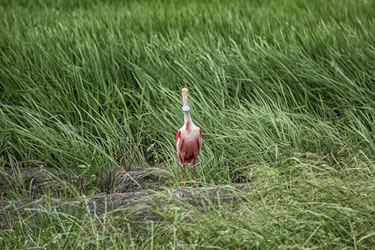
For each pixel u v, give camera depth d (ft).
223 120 39.52
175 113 40.70
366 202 26.86
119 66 47.29
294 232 25.52
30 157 40.68
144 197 29.86
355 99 41.65
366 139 35.55
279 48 48.11
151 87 43.34
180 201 28.71
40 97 43.83
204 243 25.31
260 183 30.86
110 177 36.24
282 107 41.91
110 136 40.86
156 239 26.73
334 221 25.67
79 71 46.11
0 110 41.75
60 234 27.09
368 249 24.48
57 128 41.96
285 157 35.12
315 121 40.42
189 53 47.06
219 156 37.50
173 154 37.65
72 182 36.58
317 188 27.91
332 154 34.86
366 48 47.50
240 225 26.27
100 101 44.45
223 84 44.32
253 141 37.55
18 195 34.60
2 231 29.07
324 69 45.62
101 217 28.12
